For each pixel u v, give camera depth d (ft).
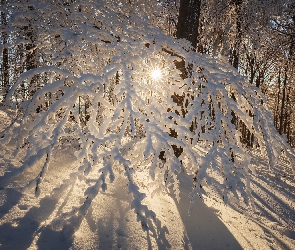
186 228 9.96
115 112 8.38
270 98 77.46
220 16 29.99
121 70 9.52
